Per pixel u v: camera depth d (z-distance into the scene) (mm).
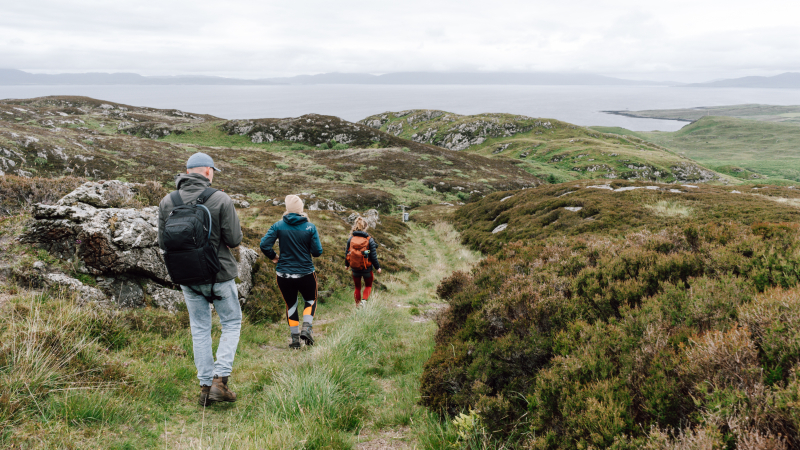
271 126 89250
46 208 5375
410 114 181375
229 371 3723
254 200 42500
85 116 87812
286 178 56062
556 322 4031
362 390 4234
